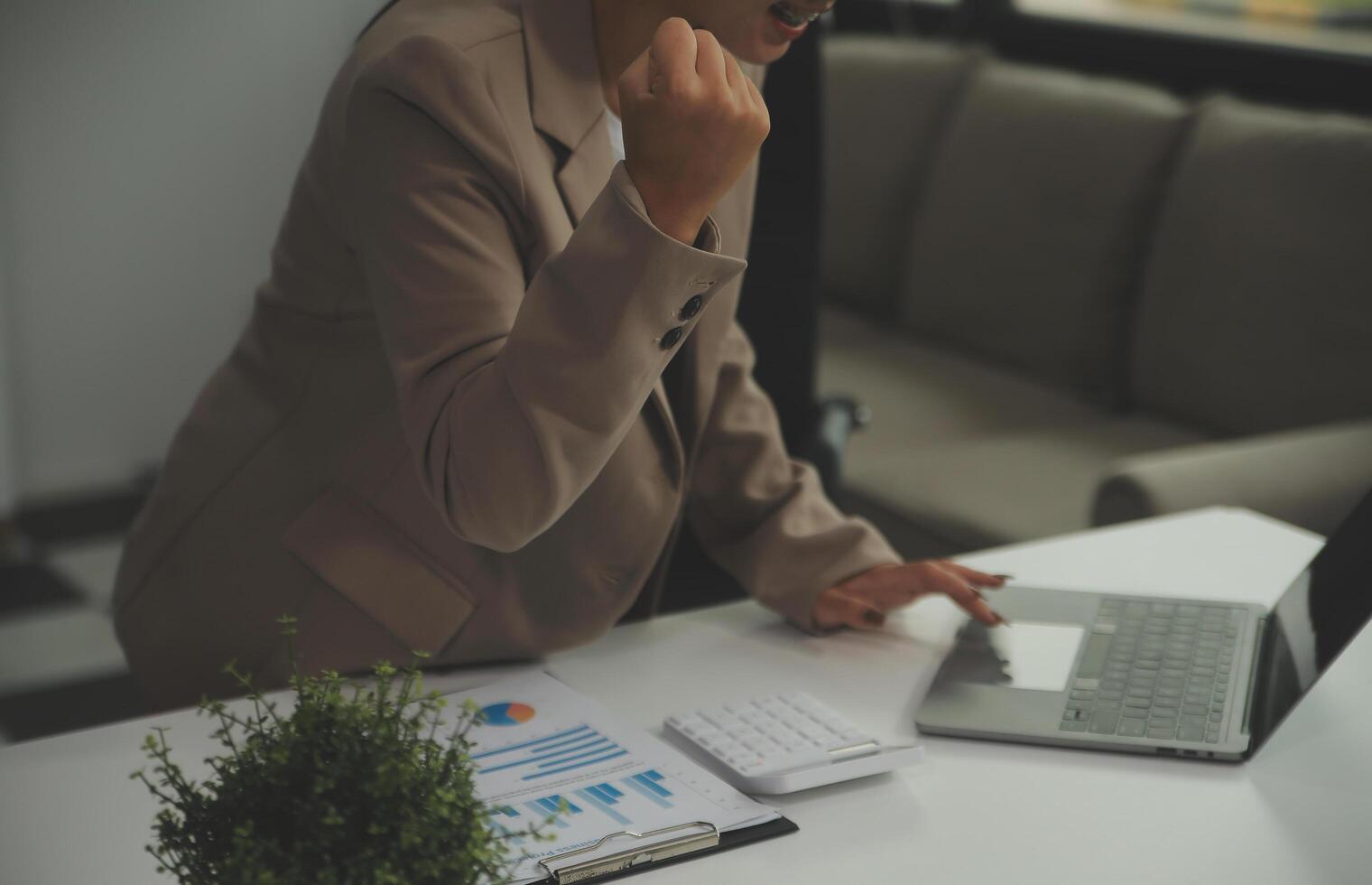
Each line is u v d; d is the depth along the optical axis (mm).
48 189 3586
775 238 1805
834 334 3422
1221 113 2705
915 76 3445
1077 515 2330
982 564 1347
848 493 2570
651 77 808
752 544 1248
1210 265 2613
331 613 1108
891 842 852
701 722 985
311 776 611
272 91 3791
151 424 3863
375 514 1108
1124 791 918
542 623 1102
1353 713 1042
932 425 2814
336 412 1111
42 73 3520
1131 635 1145
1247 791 920
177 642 1178
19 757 954
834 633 1191
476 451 875
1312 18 2855
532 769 911
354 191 970
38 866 820
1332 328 2400
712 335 1155
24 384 3656
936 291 3215
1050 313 2939
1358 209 2395
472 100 939
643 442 1072
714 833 833
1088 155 2898
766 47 1013
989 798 907
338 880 592
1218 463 2053
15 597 3143
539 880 789
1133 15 3287
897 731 1011
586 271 834
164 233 3754
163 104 3670
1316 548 1399
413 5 1034
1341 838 866
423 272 930
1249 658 1093
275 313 1143
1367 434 2145
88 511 3633
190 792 638
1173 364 2684
